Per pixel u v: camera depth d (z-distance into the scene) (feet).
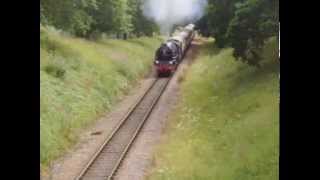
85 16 161.79
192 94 127.13
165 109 116.47
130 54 181.57
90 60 138.82
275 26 105.81
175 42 185.16
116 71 146.61
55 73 112.37
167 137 94.53
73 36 176.45
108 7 190.08
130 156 83.35
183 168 75.82
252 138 76.13
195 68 170.81
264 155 67.46
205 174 71.26
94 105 111.75
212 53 188.75
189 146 86.22
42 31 146.72
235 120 91.25
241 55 114.21
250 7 106.11
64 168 77.87
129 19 217.56
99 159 81.61
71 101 104.58
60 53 131.54
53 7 134.41
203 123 98.43
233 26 109.81
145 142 91.15
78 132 96.07
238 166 69.00
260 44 112.27
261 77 107.45
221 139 84.23
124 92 136.15
